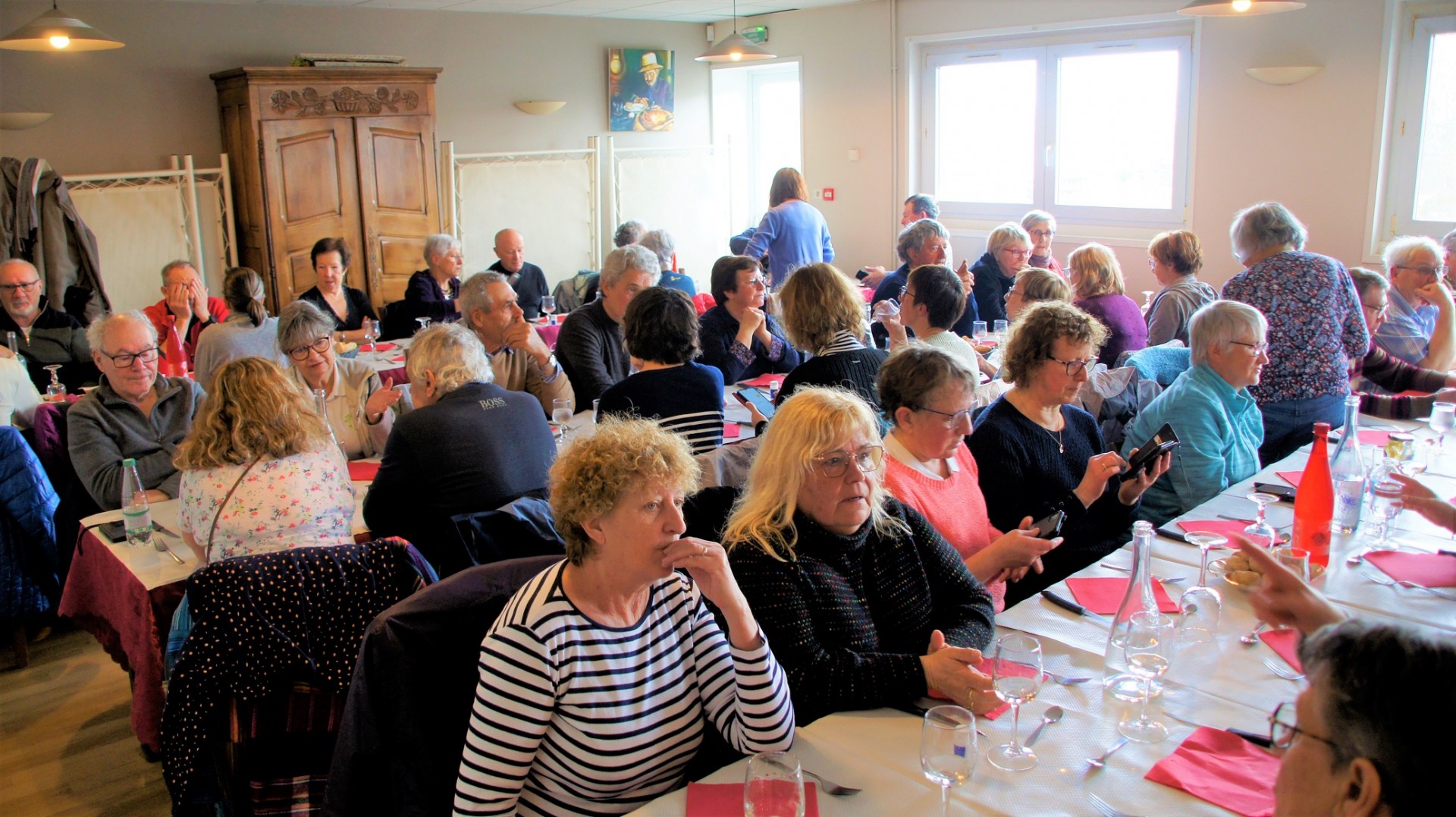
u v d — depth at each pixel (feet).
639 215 28.91
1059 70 23.43
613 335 13.08
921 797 4.66
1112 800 4.59
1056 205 24.13
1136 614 5.58
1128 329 14.07
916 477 7.25
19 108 19.60
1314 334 11.10
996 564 6.89
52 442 11.29
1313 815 3.20
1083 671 5.80
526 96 26.55
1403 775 2.95
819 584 5.83
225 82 21.15
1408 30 18.28
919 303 11.18
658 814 4.60
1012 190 24.98
